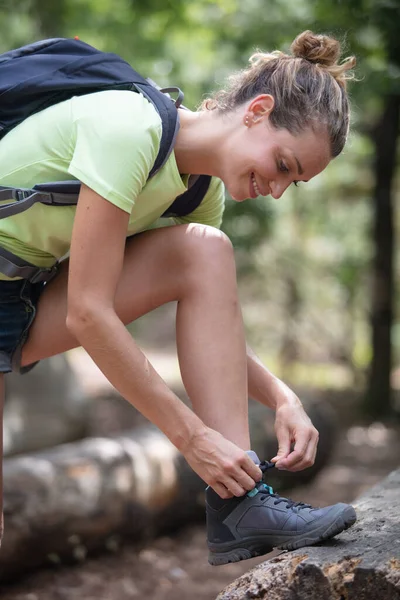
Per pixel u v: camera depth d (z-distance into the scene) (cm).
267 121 253
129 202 243
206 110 269
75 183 249
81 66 259
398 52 841
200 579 527
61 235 264
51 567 520
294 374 1506
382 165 1140
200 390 266
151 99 254
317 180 1406
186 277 271
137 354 246
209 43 1153
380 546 261
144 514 566
